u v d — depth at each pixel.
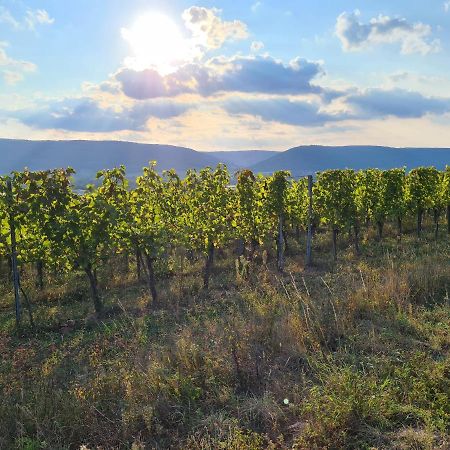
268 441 4.19
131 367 6.16
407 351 5.76
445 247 14.20
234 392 5.23
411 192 18.78
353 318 7.01
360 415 4.30
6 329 9.15
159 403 4.96
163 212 13.80
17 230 10.00
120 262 15.91
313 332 6.41
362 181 18.75
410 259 11.41
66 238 9.83
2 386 5.95
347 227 15.73
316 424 4.24
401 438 3.97
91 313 10.16
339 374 5.00
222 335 6.57
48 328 9.20
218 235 13.30
